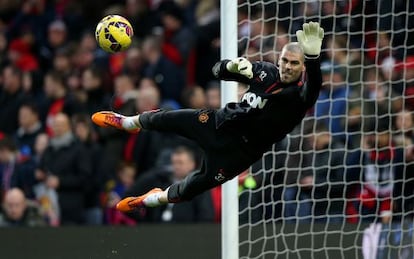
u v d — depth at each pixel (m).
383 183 35.91
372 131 38.41
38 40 57.09
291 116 28.02
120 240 34.50
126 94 45.53
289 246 34.62
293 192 37.88
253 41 44.03
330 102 37.09
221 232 34.34
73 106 48.09
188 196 29.69
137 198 30.94
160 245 34.44
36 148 45.66
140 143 42.25
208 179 29.03
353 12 42.25
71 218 42.12
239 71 27.48
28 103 47.53
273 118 28.02
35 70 52.88
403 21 41.16
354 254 34.47
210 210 37.50
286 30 44.19
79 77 50.59
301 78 28.28
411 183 36.75
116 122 30.45
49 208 41.97
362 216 35.03
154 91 43.00
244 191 37.03
